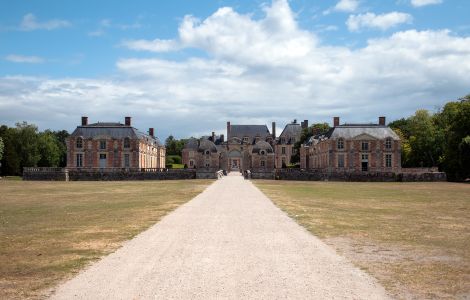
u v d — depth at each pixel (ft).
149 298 34.22
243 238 59.47
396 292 36.19
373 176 269.03
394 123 419.95
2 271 42.70
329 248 53.26
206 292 35.63
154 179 284.61
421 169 277.03
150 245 54.65
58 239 59.26
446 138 300.81
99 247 53.67
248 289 36.45
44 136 411.95
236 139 477.36
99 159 317.42
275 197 129.49
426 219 81.56
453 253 51.13
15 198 129.80
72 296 34.91
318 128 424.46
